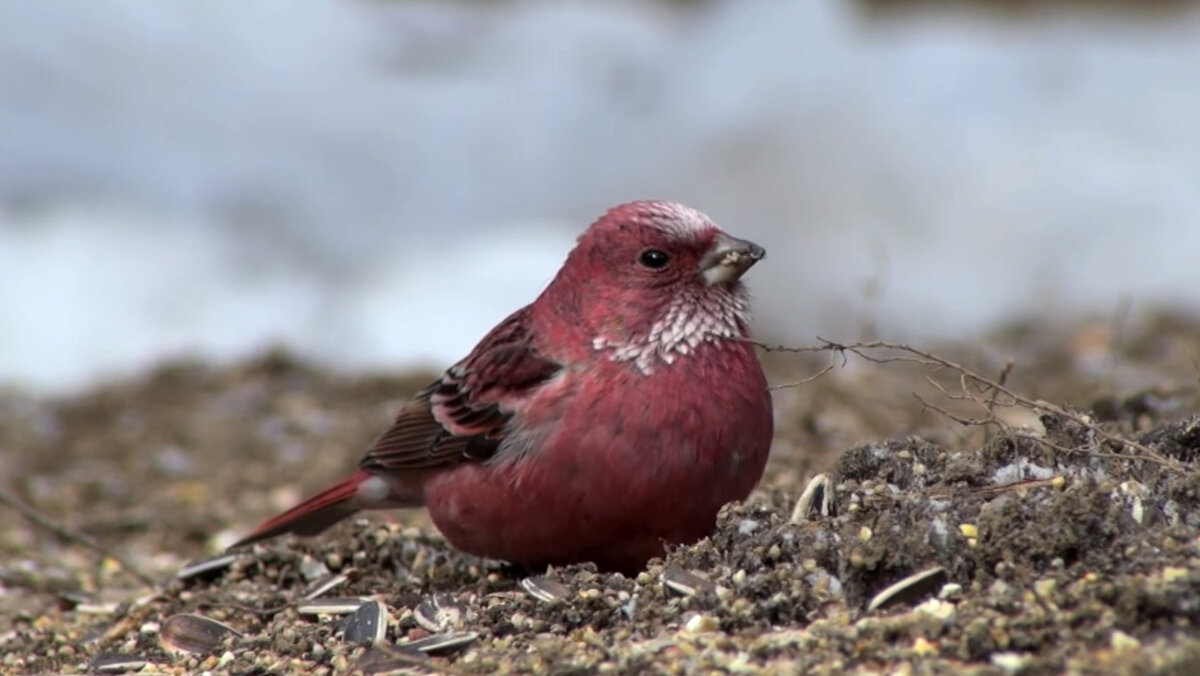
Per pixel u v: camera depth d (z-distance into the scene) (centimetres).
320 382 1550
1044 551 618
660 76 2053
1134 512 640
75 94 1950
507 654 655
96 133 1930
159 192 1897
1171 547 611
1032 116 1981
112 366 1645
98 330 1697
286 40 2072
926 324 1711
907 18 2236
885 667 583
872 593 635
